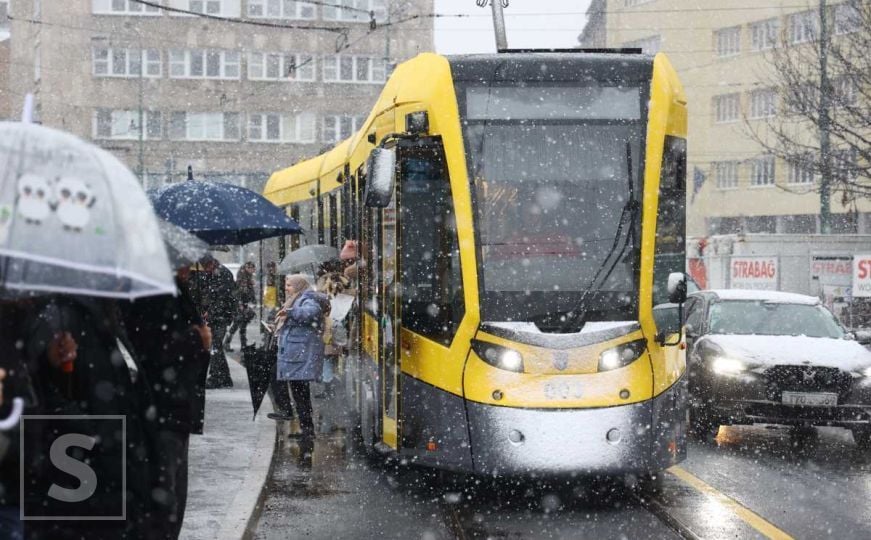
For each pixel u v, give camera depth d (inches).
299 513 384.8
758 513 382.9
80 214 167.6
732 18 2422.5
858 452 536.4
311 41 2650.1
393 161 405.4
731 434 603.5
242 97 2632.9
